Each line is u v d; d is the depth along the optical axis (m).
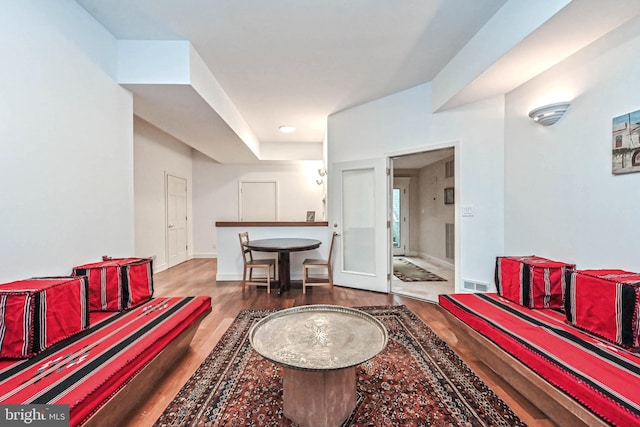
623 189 1.75
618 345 1.41
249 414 1.49
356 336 1.56
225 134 4.05
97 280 1.94
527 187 2.56
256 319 2.79
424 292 3.76
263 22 2.21
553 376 1.25
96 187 2.21
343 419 1.43
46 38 1.80
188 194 6.42
